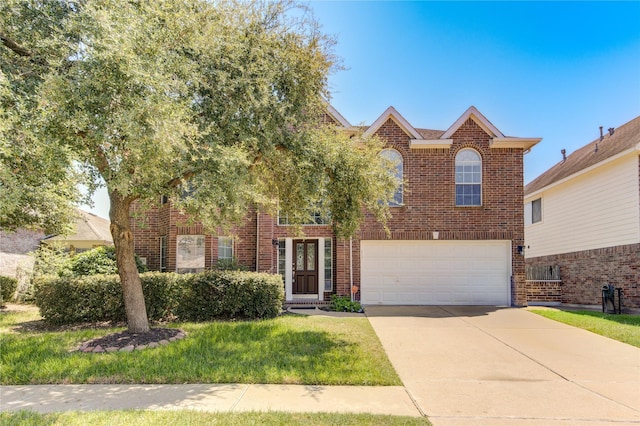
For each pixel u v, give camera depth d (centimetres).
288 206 996
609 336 940
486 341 882
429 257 1470
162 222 1531
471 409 502
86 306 1062
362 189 880
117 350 738
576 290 1691
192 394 540
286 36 838
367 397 540
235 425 432
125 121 535
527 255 2209
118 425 427
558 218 1877
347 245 1452
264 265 1438
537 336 936
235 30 795
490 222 1456
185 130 592
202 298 1107
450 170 1468
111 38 529
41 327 1012
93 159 654
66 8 639
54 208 1119
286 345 792
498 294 1455
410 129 1477
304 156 841
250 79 773
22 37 627
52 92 527
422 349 809
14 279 1555
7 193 545
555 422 464
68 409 483
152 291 1089
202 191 661
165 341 802
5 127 484
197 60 752
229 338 841
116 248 850
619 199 1451
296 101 857
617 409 508
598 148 1784
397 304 1453
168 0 694
